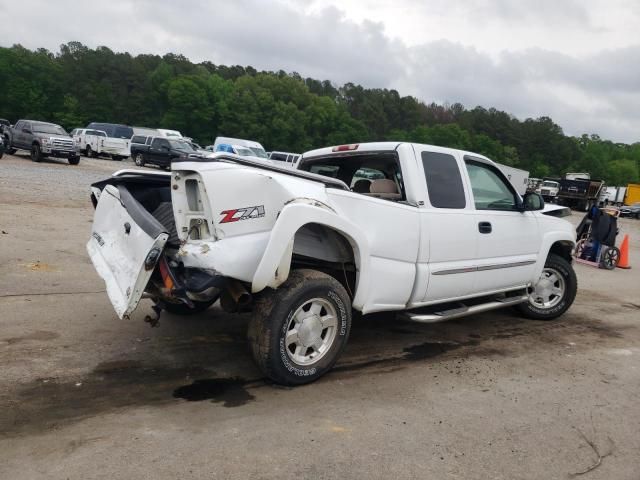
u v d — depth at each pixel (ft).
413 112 407.64
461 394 13.82
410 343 17.79
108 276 13.58
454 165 17.33
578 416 12.93
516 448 11.18
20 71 281.13
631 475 10.44
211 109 299.38
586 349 18.43
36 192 46.83
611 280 34.45
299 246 14.03
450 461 10.49
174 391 12.85
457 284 17.08
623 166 431.43
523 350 17.84
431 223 16.01
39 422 10.93
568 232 21.61
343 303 13.79
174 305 18.10
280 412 12.07
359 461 10.25
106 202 15.37
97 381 13.07
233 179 12.40
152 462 9.72
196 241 12.58
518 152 405.18
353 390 13.61
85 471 9.32
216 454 10.14
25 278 21.11
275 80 327.26
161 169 96.99
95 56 331.57
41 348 14.71
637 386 15.20
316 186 13.88
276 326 12.72
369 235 14.49
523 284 20.08
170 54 378.73
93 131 116.67
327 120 316.40
